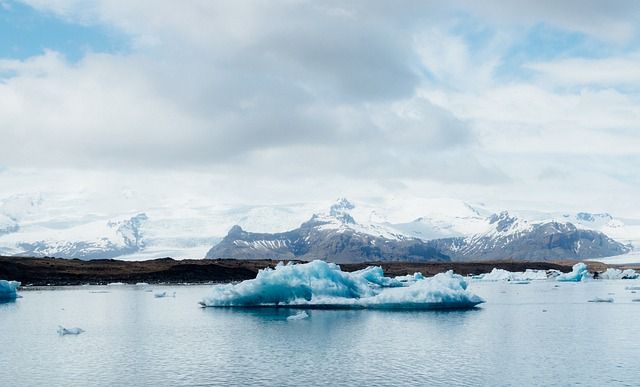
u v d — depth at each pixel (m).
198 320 67.88
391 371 41.09
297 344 51.25
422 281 81.00
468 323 63.81
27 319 70.88
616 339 53.09
